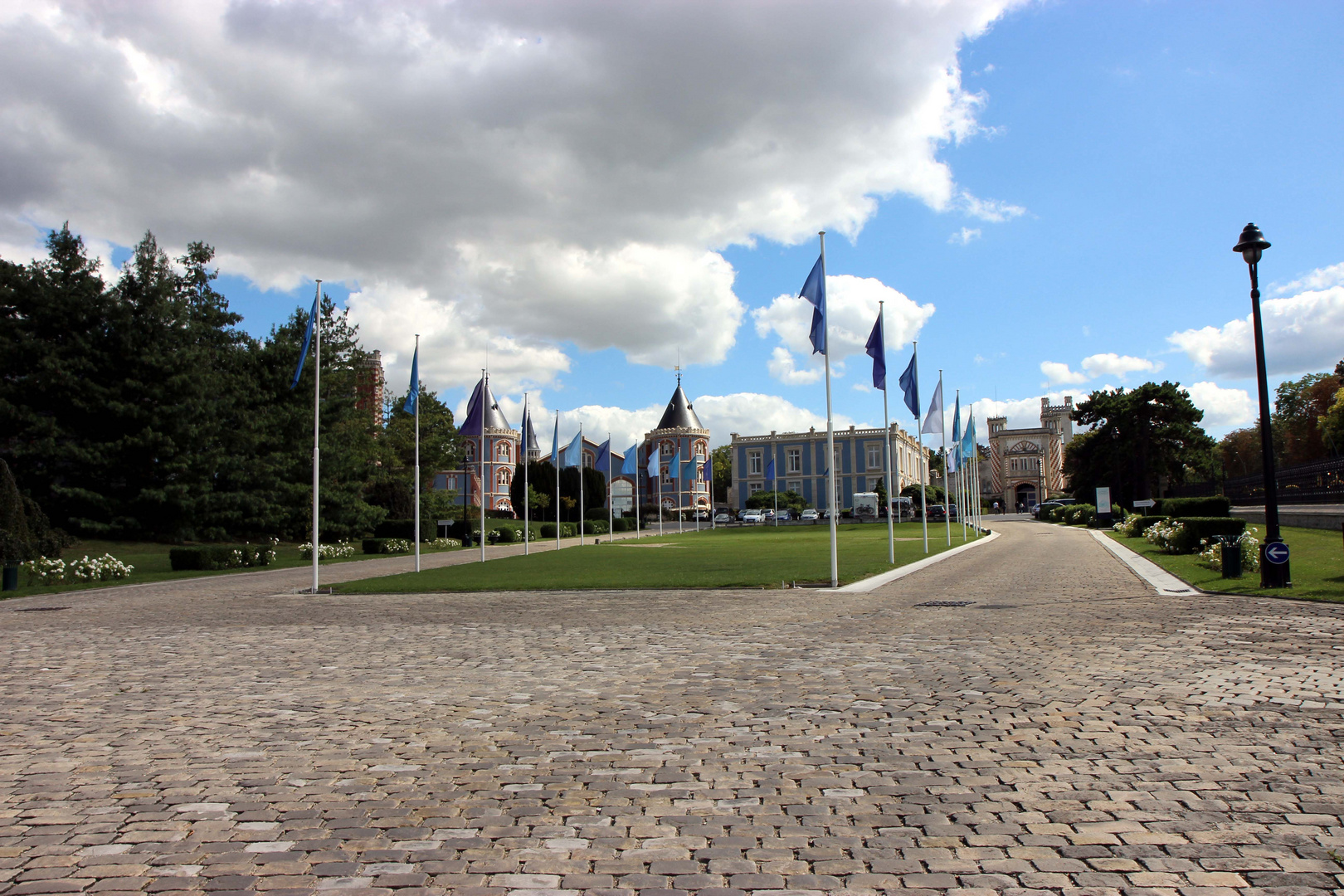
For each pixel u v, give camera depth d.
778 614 15.77
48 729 7.75
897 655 10.80
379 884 4.32
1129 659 10.10
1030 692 8.41
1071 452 82.00
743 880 4.30
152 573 32.22
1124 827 4.89
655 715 7.86
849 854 4.61
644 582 23.16
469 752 6.77
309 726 7.72
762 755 6.49
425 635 13.95
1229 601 15.83
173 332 42.06
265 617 17.42
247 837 5.01
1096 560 28.25
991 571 25.11
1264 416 17.31
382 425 62.53
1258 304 17.36
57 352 39.03
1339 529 29.95
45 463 39.44
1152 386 70.62
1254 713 7.46
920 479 125.56
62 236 41.25
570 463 96.25
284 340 50.19
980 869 4.38
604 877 4.37
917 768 6.07
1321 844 4.61
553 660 11.08
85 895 4.22
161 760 6.68
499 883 4.32
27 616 18.83
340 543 47.50
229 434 45.00
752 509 104.06
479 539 56.94
